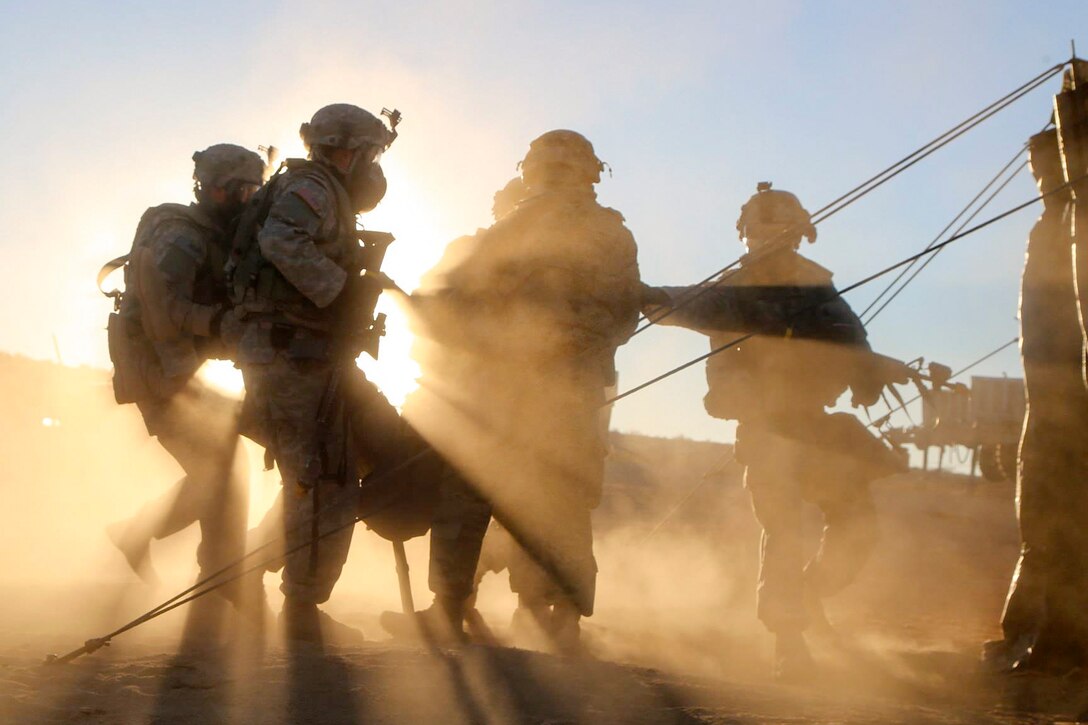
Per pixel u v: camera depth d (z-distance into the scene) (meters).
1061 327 8.12
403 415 7.23
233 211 7.52
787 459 7.86
